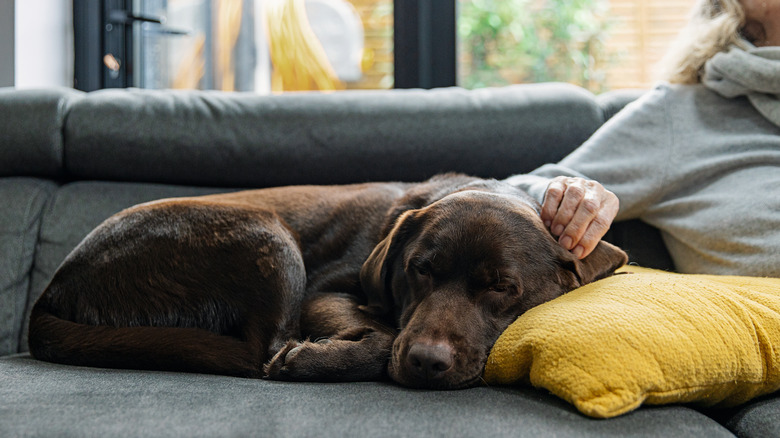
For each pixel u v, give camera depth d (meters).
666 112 2.27
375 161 2.49
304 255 2.02
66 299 1.76
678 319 1.30
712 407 1.40
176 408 1.18
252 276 1.73
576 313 1.32
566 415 1.15
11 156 2.45
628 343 1.22
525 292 1.55
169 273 1.74
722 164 2.11
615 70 3.54
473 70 3.54
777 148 2.09
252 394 1.30
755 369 1.32
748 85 2.13
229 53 3.77
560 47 3.55
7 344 2.22
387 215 1.95
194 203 1.86
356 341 1.59
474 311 1.51
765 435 1.21
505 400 1.24
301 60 3.70
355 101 2.56
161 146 2.49
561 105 2.50
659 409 1.21
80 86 3.57
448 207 1.66
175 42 3.77
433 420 1.11
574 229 1.65
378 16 3.56
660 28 3.49
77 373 1.48
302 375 1.51
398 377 1.45
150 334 1.58
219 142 2.49
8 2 3.21
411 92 2.62
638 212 2.20
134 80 3.68
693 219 2.07
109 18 3.57
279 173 2.51
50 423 1.09
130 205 2.41
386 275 1.76
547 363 1.25
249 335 1.69
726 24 2.27
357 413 1.16
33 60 3.32
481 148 2.46
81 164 2.50
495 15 3.52
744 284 1.58
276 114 2.53
